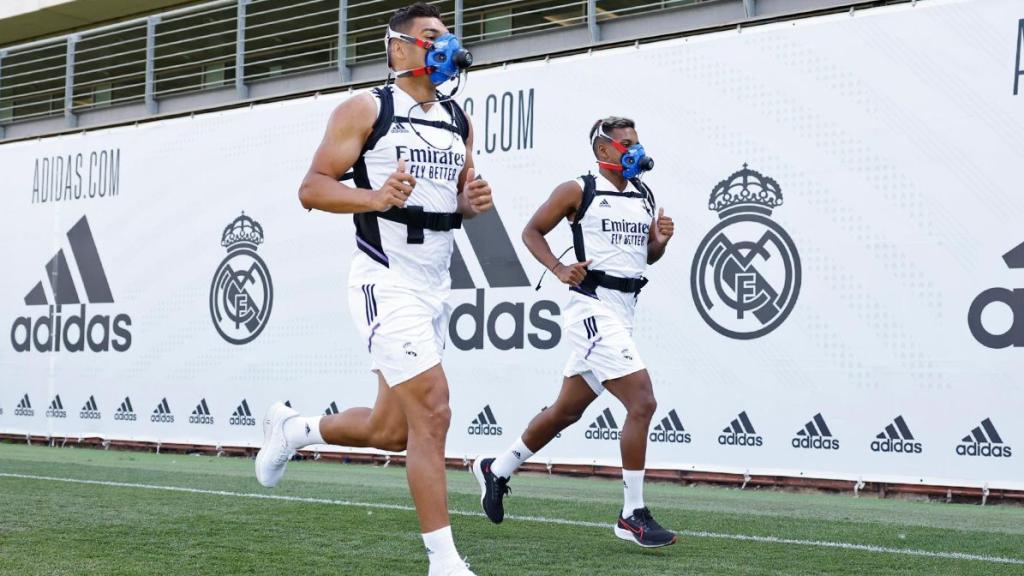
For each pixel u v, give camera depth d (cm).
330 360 914
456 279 850
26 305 1143
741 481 720
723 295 736
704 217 750
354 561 381
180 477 736
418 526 480
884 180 681
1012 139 641
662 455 751
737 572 372
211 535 445
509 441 814
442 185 310
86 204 1103
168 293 1029
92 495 604
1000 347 636
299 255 941
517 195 831
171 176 1038
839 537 473
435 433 298
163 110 1284
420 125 308
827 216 700
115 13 1588
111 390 1065
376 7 1332
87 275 1095
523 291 817
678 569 376
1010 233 638
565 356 794
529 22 1239
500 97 848
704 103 757
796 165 715
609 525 500
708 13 918
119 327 1063
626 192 447
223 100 1231
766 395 713
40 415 1123
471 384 836
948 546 449
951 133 660
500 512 473
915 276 666
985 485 633
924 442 655
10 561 372
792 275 709
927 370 657
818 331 697
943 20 667
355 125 299
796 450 699
